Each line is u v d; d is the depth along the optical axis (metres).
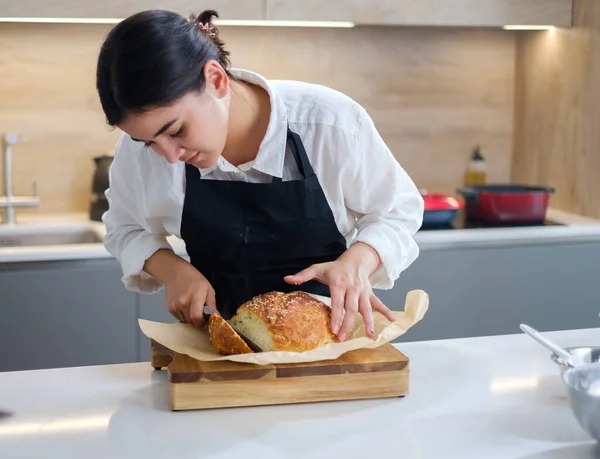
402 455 1.08
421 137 3.34
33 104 3.01
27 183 3.05
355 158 1.49
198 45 1.24
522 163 3.40
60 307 2.53
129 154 1.55
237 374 1.23
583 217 3.06
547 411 1.23
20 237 2.84
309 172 1.51
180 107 1.21
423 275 2.75
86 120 3.06
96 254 2.54
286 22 2.79
